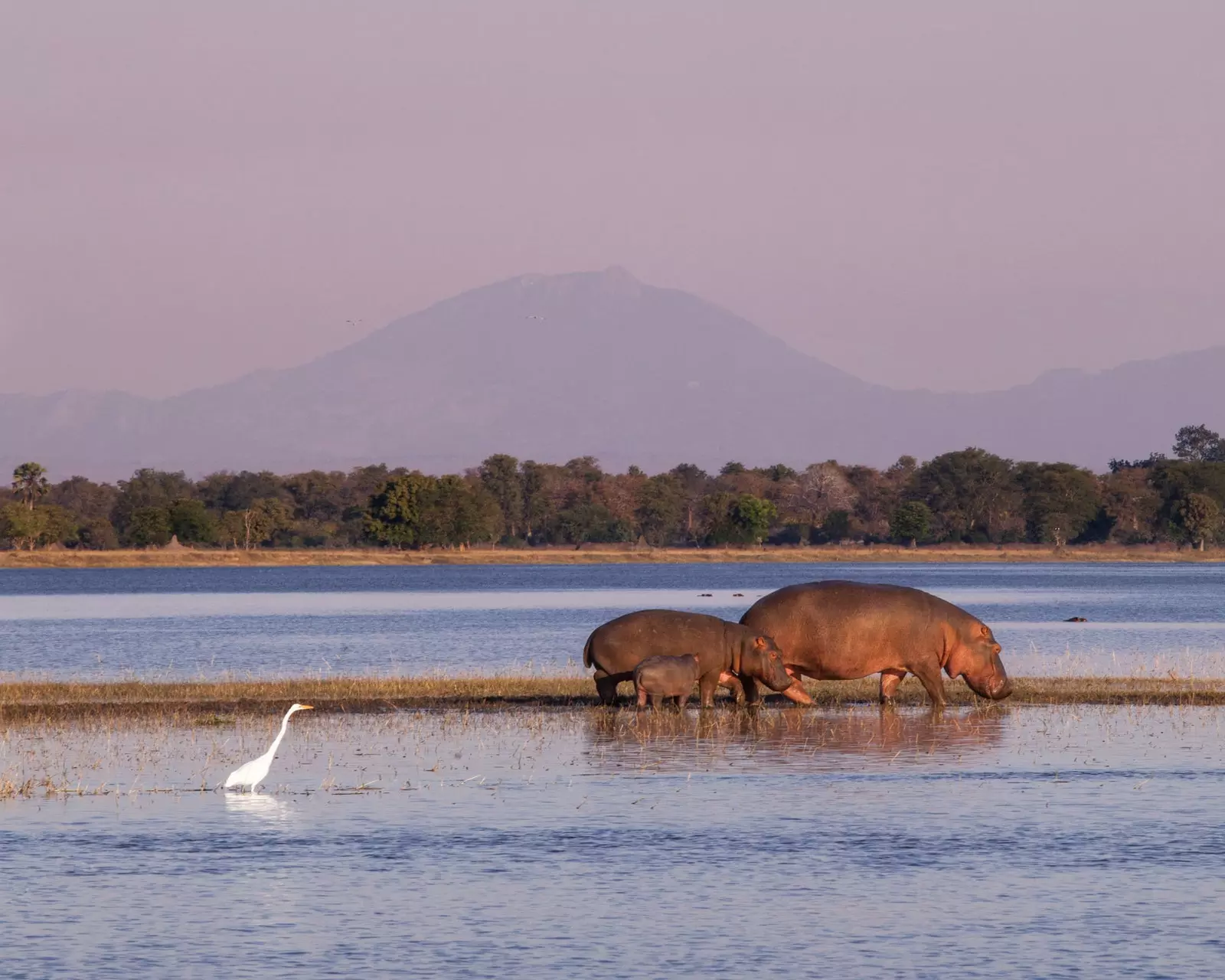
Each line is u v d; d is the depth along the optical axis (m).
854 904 66.31
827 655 131.62
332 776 97.12
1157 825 81.62
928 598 132.75
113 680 168.62
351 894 68.12
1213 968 57.72
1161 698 140.12
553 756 105.50
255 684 152.75
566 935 62.12
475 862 73.88
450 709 132.88
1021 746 110.38
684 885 69.56
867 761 103.00
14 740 113.06
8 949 60.38
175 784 94.25
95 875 71.38
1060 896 67.50
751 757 104.75
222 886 69.56
